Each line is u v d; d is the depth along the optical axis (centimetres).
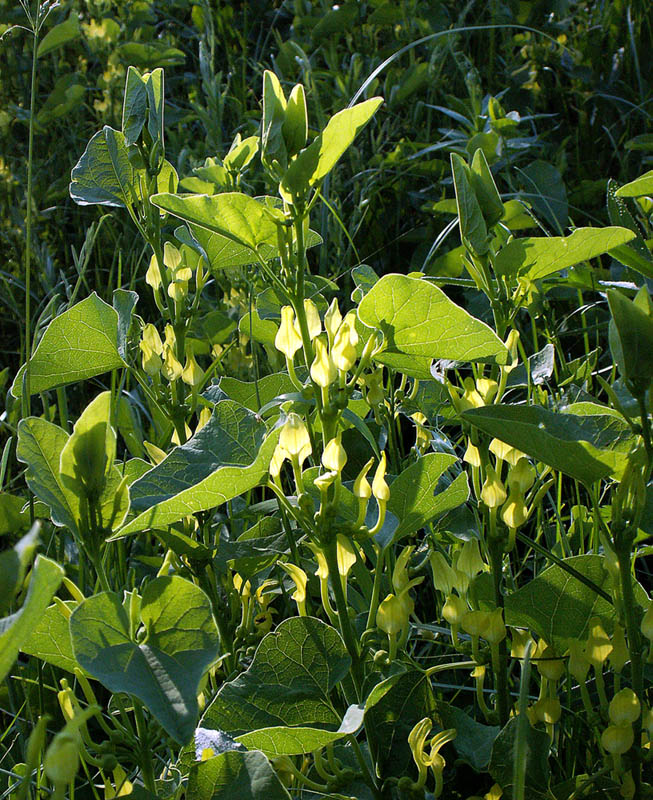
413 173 339
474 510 163
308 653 122
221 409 132
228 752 101
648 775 124
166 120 379
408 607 116
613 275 218
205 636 94
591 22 412
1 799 121
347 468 176
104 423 97
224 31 456
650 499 118
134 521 112
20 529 182
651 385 102
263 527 161
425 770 114
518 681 164
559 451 104
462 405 129
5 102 365
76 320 160
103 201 170
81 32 389
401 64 395
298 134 113
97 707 77
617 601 114
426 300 114
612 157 360
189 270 166
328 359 113
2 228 315
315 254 319
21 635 78
